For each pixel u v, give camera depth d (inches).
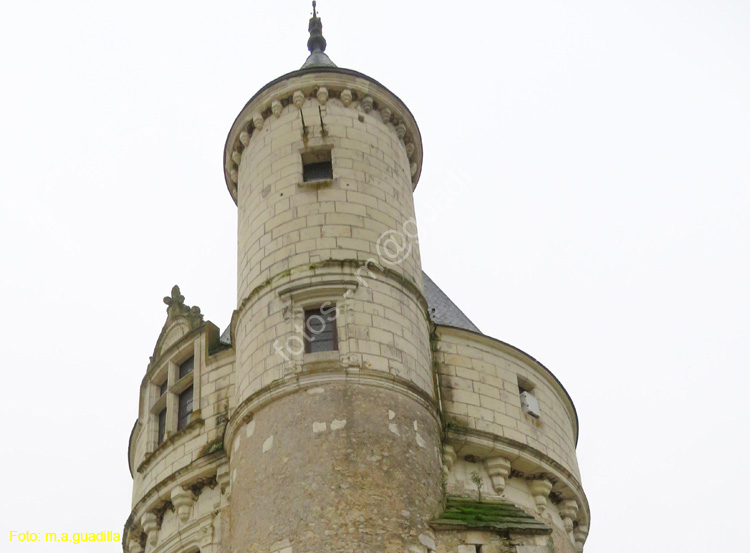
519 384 1125.7
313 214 1008.9
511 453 1019.9
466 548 837.2
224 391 1063.0
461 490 978.1
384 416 872.3
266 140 1111.0
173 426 1104.2
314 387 882.1
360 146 1079.6
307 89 1120.8
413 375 922.7
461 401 1034.1
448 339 1079.6
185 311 1203.9
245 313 991.0
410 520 822.5
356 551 785.6
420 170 1213.1
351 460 834.8
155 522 1047.0
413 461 861.8
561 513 1088.8
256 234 1037.2
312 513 808.3
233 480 901.8
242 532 844.0
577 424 1246.3
